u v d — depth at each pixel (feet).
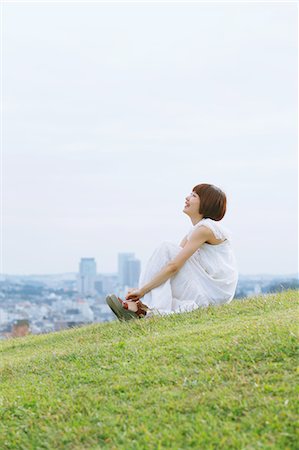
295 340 17.75
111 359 19.92
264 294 27.55
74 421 15.69
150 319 24.30
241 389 15.72
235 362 17.35
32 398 17.71
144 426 14.83
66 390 17.85
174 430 14.46
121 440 14.64
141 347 20.44
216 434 13.98
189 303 25.48
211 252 26.12
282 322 19.92
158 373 17.54
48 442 15.20
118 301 25.39
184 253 25.35
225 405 15.07
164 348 19.75
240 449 13.46
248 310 24.06
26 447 15.25
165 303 25.21
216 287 26.04
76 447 14.76
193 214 26.68
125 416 15.62
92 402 16.60
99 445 14.67
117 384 17.46
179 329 22.52
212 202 26.35
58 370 20.07
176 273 25.81
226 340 19.11
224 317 23.39
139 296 25.61
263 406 14.75
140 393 16.70
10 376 20.75
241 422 14.39
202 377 16.78
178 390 16.38
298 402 14.67
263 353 17.44
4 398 18.06
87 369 19.44
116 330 24.26
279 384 15.61
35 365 21.42
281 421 14.12
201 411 15.07
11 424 16.44
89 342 23.77
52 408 16.79
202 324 22.77
